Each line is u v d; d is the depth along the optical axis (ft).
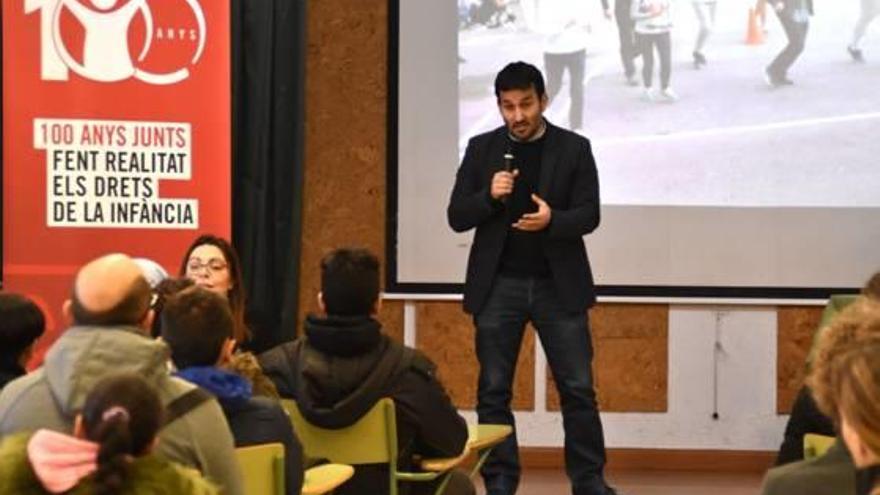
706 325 28.07
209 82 25.45
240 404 13.78
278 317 26.84
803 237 27.81
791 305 27.89
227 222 25.53
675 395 28.17
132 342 12.15
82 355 12.02
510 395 23.30
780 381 28.04
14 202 25.16
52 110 25.18
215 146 25.48
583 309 22.85
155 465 9.73
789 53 27.76
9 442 9.73
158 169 25.38
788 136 27.78
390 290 28.04
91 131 25.25
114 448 9.46
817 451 14.42
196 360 13.69
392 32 27.81
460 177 23.18
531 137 22.93
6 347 15.03
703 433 28.17
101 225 25.31
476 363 28.22
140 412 9.75
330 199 28.02
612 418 28.22
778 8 27.73
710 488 26.61
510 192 22.09
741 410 28.12
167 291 16.16
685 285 27.94
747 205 27.81
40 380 12.27
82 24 25.16
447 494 18.30
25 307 15.08
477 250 23.20
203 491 9.91
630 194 27.89
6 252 25.14
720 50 27.78
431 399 16.85
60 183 25.21
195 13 25.40
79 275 12.35
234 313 20.26
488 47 27.89
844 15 27.68
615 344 28.12
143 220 25.38
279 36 26.78
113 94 25.27
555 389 28.25
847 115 27.73
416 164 27.99
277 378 16.72
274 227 26.89
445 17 27.86
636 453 28.19
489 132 23.31
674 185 27.86
